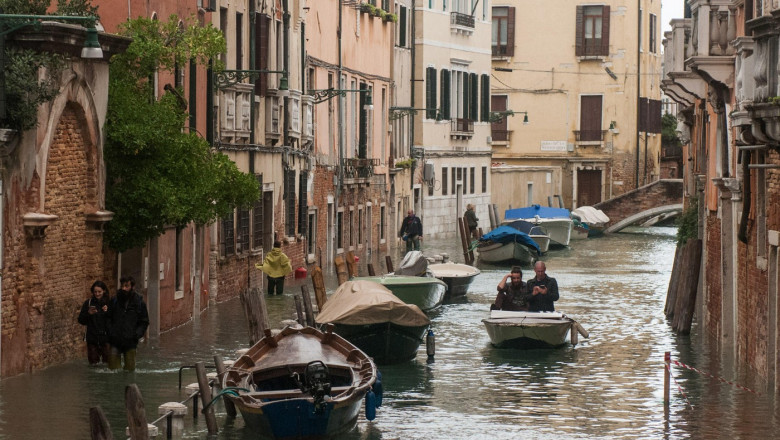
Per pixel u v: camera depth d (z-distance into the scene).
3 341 21.09
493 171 74.94
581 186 82.50
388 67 59.03
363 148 54.84
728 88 25.56
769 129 19.94
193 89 30.73
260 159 38.56
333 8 49.75
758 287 23.12
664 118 90.06
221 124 34.34
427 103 65.06
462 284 38.91
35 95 20.84
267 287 38.66
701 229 31.55
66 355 23.39
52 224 22.50
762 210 22.75
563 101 82.06
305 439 18.70
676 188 73.50
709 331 29.98
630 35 81.06
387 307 25.78
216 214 26.48
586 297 38.91
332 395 19.34
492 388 23.47
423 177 64.50
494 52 82.69
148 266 27.22
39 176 21.67
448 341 29.55
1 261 20.69
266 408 18.45
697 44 25.73
